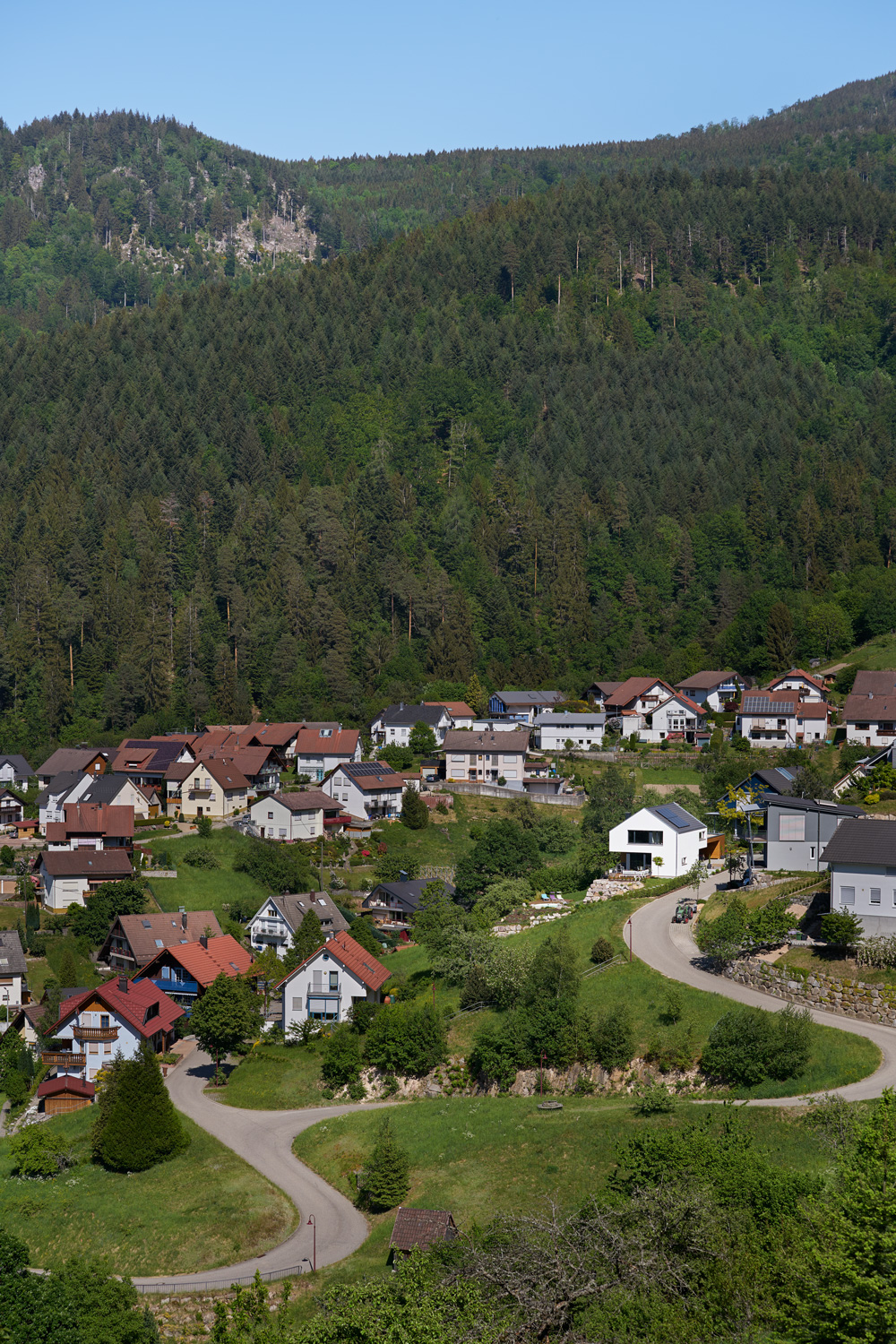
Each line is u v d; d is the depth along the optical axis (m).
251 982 90.56
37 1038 89.81
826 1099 50.94
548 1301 37.81
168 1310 51.25
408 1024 71.81
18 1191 64.56
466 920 90.50
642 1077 60.97
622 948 74.62
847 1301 32.50
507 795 139.00
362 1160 61.88
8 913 111.94
